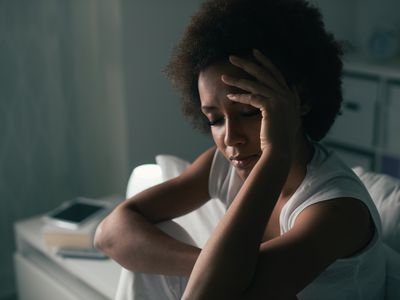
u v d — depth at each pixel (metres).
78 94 2.71
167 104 2.79
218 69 0.88
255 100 0.85
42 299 1.96
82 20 2.62
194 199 1.18
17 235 2.06
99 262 1.78
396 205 1.26
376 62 2.98
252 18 0.88
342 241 0.88
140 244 1.08
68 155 2.77
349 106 3.03
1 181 2.61
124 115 2.68
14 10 2.46
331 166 0.96
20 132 2.61
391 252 1.12
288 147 0.86
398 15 3.07
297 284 0.83
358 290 0.98
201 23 0.91
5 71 2.50
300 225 0.88
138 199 1.16
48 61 2.59
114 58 2.65
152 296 1.12
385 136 2.90
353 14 3.25
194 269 0.83
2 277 2.68
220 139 0.92
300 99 0.93
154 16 2.64
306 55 0.90
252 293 0.81
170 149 2.87
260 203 0.83
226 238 0.81
